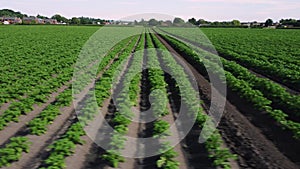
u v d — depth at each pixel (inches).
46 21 6619.1
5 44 1526.8
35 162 353.7
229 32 3144.7
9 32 2581.2
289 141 420.2
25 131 438.6
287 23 5260.8
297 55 1246.9
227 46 1592.0
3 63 898.7
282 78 790.5
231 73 837.2
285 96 563.5
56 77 716.7
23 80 670.5
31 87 637.3
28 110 506.3
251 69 962.7
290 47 1569.9
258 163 361.7
